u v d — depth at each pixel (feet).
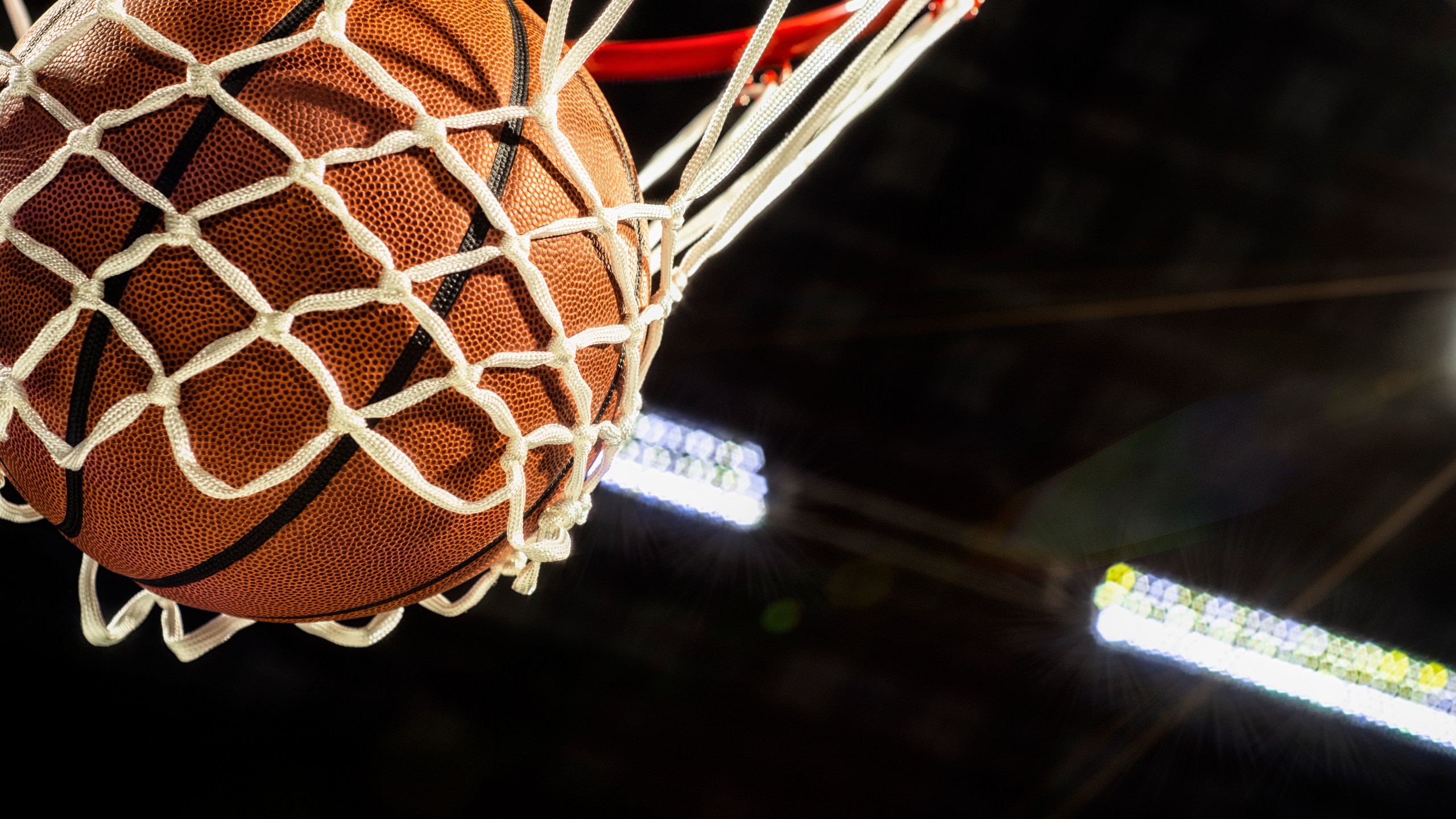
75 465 2.91
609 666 18.99
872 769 19.83
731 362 20.85
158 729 16.34
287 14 2.86
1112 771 20.48
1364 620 22.91
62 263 2.74
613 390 3.40
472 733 17.87
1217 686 21.06
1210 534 22.49
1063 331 21.30
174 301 2.73
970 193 20.27
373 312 2.78
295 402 2.78
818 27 5.32
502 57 3.06
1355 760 20.99
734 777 19.01
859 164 19.85
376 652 17.85
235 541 3.01
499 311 2.92
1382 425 22.16
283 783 16.66
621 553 19.62
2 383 2.87
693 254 3.79
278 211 2.70
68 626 16.30
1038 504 21.98
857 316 20.88
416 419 2.88
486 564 3.56
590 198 3.07
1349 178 20.61
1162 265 21.22
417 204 2.80
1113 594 21.18
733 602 19.86
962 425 21.76
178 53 2.77
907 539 21.38
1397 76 19.58
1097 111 19.83
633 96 17.19
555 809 17.85
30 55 3.05
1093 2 18.89
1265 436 22.34
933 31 4.67
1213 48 19.39
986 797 20.11
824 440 21.33
